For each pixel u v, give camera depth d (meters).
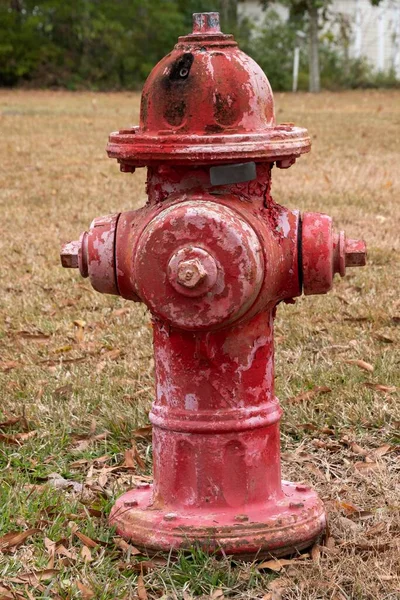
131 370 5.25
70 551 3.34
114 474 4.11
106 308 6.50
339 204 9.82
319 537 3.38
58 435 4.47
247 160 3.10
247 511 3.34
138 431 4.46
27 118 21.12
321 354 5.41
